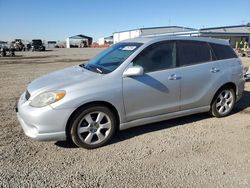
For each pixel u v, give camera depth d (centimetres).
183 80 507
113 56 504
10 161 398
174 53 508
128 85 452
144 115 479
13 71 1503
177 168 378
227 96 586
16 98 780
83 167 383
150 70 479
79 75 467
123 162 396
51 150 435
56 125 409
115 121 456
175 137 483
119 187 335
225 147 443
